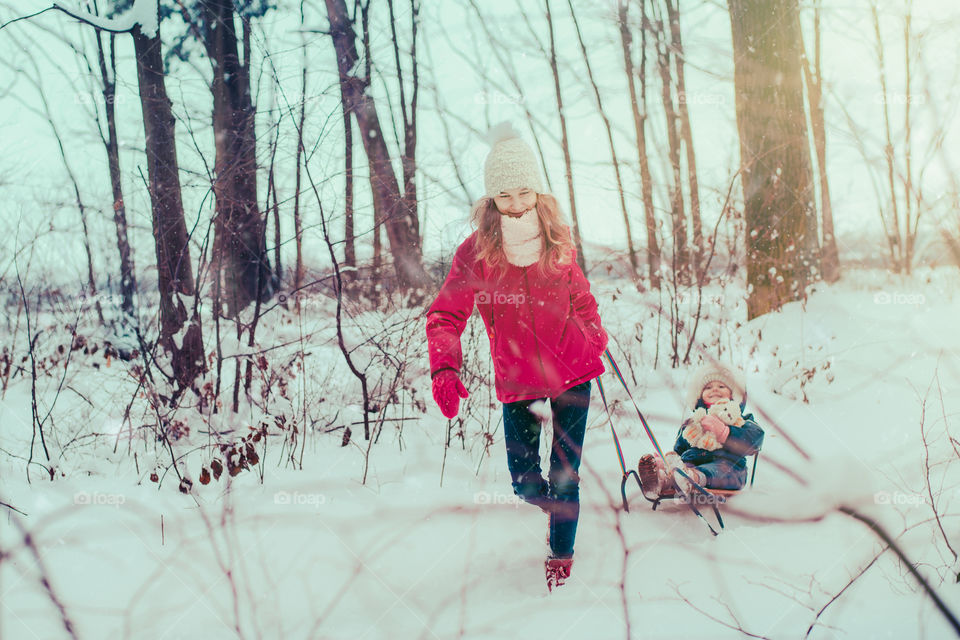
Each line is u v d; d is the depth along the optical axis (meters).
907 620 2.05
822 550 2.60
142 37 5.05
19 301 5.32
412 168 5.12
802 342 5.94
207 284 5.10
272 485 3.54
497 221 2.97
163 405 4.23
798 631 2.05
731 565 2.58
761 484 3.54
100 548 2.76
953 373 4.95
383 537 2.93
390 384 4.55
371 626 2.28
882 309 6.64
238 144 4.46
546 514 3.26
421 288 4.87
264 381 4.32
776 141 7.17
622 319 5.89
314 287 4.79
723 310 6.17
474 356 4.72
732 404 3.60
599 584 2.55
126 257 5.25
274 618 2.33
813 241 7.43
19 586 2.46
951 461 3.32
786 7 7.24
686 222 6.74
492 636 2.19
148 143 4.93
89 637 2.17
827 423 4.36
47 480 3.63
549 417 3.37
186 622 2.28
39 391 5.04
